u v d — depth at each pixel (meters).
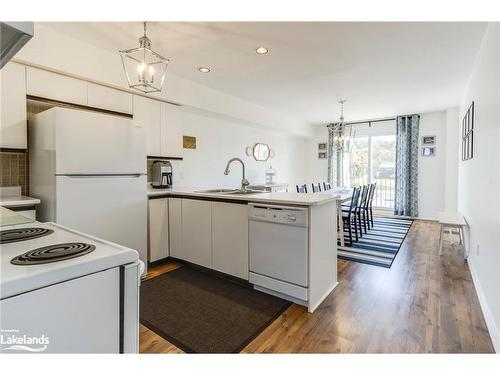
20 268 0.72
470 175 3.31
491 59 2.18
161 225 3.22
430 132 6.13
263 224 2.44
